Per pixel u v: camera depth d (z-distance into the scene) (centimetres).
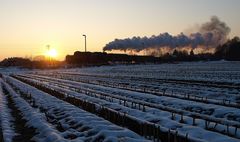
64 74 7956
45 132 1451
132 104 2053
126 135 1260
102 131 1302
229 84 3388
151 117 1581
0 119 1873
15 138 1455
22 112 2170
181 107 2034
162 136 1241
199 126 1406
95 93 3014
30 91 3669
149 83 3872
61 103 2325
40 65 17812
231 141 1076
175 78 4472
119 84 3969
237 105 1930
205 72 5838
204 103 2019
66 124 1609
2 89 4509
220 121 1502
